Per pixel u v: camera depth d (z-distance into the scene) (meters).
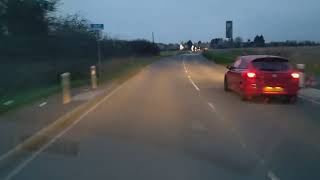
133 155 9.74
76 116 15.30
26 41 28.80
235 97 20.75
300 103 18.73
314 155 9.74
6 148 10.00
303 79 24.17
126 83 29.31
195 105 18.03
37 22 31.08
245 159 9.38
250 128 12.97
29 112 15.30
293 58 44.12
